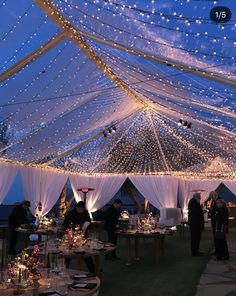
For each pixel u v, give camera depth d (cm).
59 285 363
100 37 489
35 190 1282
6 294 335
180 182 1783
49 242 594
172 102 750
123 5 360
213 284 679
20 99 636
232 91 523
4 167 1113
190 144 1330
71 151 1315
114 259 925
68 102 752
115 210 936
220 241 920
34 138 946
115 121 1194
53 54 552
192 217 988
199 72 468
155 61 479
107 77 714
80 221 699
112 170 1589
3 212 1616
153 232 863
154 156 1457
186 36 379
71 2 414
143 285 674
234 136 913
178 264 865
